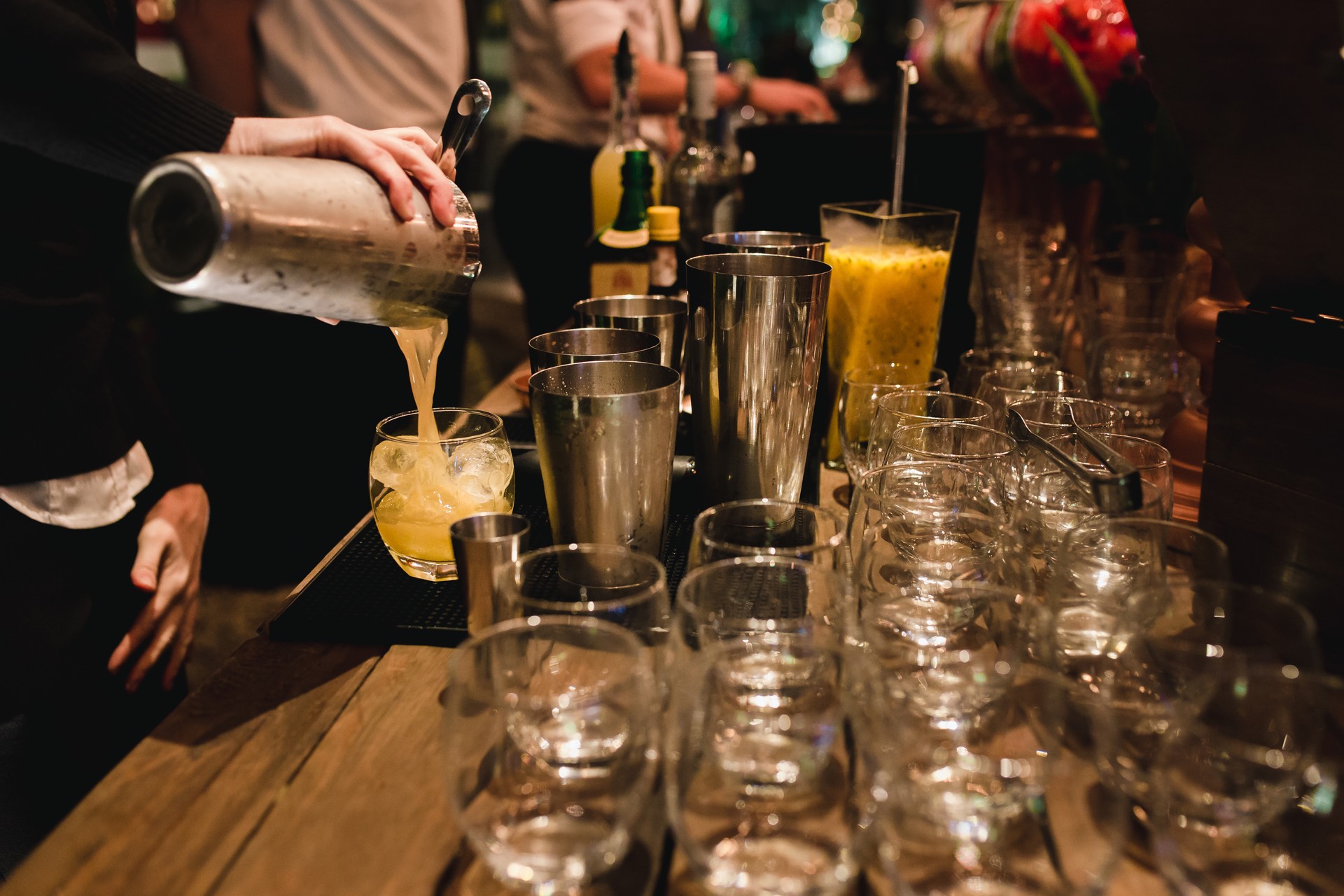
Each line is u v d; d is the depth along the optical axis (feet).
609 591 2.53
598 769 2.12
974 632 2.48
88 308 3.94
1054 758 2.06
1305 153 2.59
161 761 2.44
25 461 3.75
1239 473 3.04
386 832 2.22
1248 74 2.58
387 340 6.88
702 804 2.10
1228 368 3.01
